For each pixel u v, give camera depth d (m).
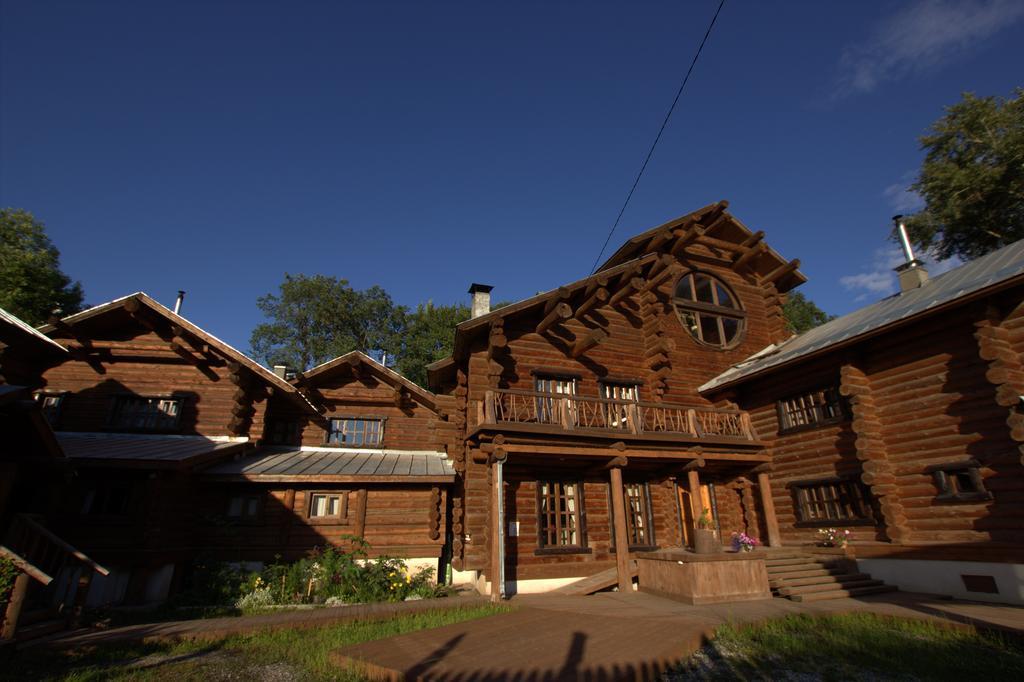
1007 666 6.04
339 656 6.32
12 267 22.28
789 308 37.94
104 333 14.77
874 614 8.44
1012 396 9.02
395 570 11.60
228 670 6.12
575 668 5.62
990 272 9.66
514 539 12.40
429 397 17.06
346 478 13.00
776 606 9.23
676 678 5.83
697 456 12.94
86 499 11.34
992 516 9.55
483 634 7.33
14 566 6.68
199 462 11.57
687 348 16.56
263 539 12.66
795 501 13.42
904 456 11.14
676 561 10.27
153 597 11.04
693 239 17.09
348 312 41.91
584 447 11.62
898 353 11.52
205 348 14.73
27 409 6.75
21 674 5.82
